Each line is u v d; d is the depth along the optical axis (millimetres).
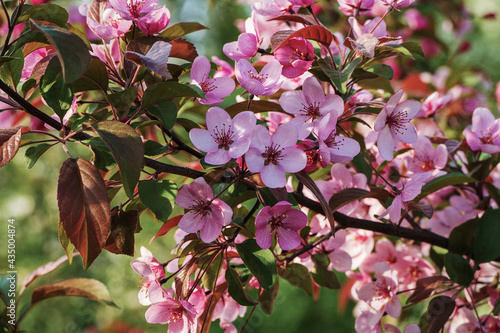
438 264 920
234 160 701
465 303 922
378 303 849
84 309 2295
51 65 689
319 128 700
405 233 836
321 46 787
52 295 704
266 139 700
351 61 748
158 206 697
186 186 696
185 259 767
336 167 820
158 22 735
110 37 735
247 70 732
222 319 822
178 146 756
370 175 825
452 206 931
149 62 664
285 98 730
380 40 728
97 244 656
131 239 719
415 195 741
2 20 1008
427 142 865
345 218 812
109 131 645
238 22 1501
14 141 667
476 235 830
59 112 701
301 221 709
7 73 708
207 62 733
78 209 654
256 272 718
